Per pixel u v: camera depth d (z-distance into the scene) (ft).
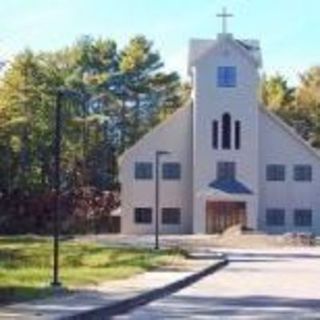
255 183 334.44
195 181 333.62
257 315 92.79
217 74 333.62
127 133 455.63
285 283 139.54
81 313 85.25
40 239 265.54
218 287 131.44
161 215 337.11
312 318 90.27
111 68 462.19
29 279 121.70
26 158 329.72
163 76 466.70
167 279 133.39
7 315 81.66
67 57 455.63
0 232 305.12
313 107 462.19
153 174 338.75
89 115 434.71
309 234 303.48
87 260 173.47
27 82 364.58
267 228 340.80
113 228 346.95
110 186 418.92
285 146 341.82
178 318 89.76
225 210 333.62
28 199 309.22
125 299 100.58
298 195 342.03
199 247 262.47
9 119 322.96
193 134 335.88
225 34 334.24
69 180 372.58
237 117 334.03
